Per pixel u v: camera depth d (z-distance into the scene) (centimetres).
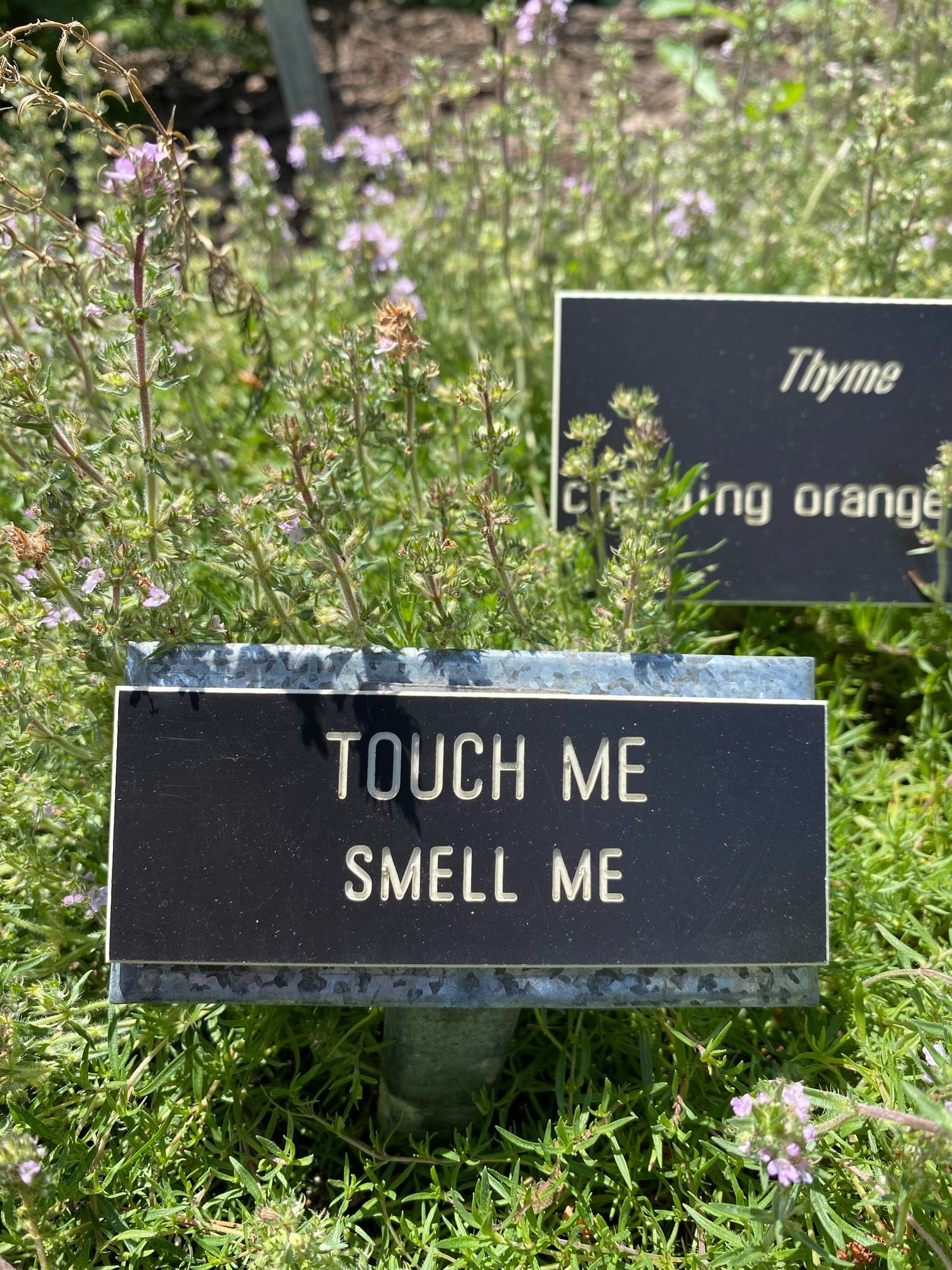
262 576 36
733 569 45
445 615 36
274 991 34
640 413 41
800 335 45
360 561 39
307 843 34
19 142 54
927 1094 33
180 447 39
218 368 54
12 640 37
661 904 34
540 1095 39
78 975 40
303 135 58
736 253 58
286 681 34
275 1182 36
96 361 43
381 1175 37
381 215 60
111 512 36
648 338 45
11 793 38
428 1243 35
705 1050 36
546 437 52
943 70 57
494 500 37
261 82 83
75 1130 36
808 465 45
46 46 73
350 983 34
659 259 54
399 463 46
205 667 34
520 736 34
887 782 43
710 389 45
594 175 57
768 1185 32
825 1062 37
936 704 45
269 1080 39
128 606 36
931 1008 37
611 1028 38
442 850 34
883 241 48
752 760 34
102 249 40
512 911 34
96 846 40
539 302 54
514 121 53
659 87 82
